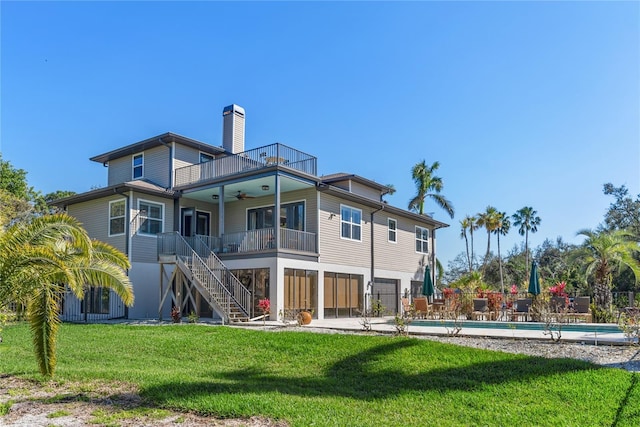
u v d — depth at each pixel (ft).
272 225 74.74
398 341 35.91
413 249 95.45
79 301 72.74
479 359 30.27
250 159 69.36
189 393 23.52
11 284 27.45
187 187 72.33
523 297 75.36
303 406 21.53
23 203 103.24
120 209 70.59
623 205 134.92
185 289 69.87
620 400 22.21
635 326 35.94
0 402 22.56
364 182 82.79
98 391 24.61
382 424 19.06
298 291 65.26
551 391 23.79
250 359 34.63
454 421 19.67
